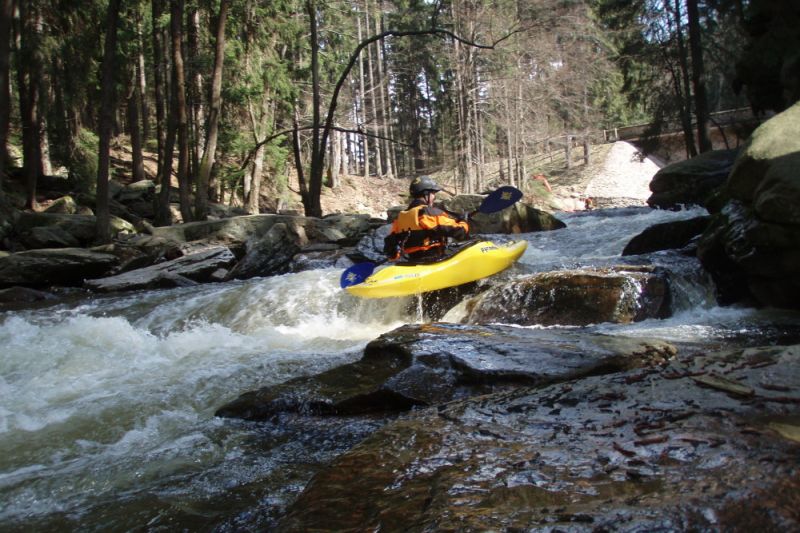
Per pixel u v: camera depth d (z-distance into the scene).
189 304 8.43
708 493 1.58
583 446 2.12
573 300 5.84
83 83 21.06
